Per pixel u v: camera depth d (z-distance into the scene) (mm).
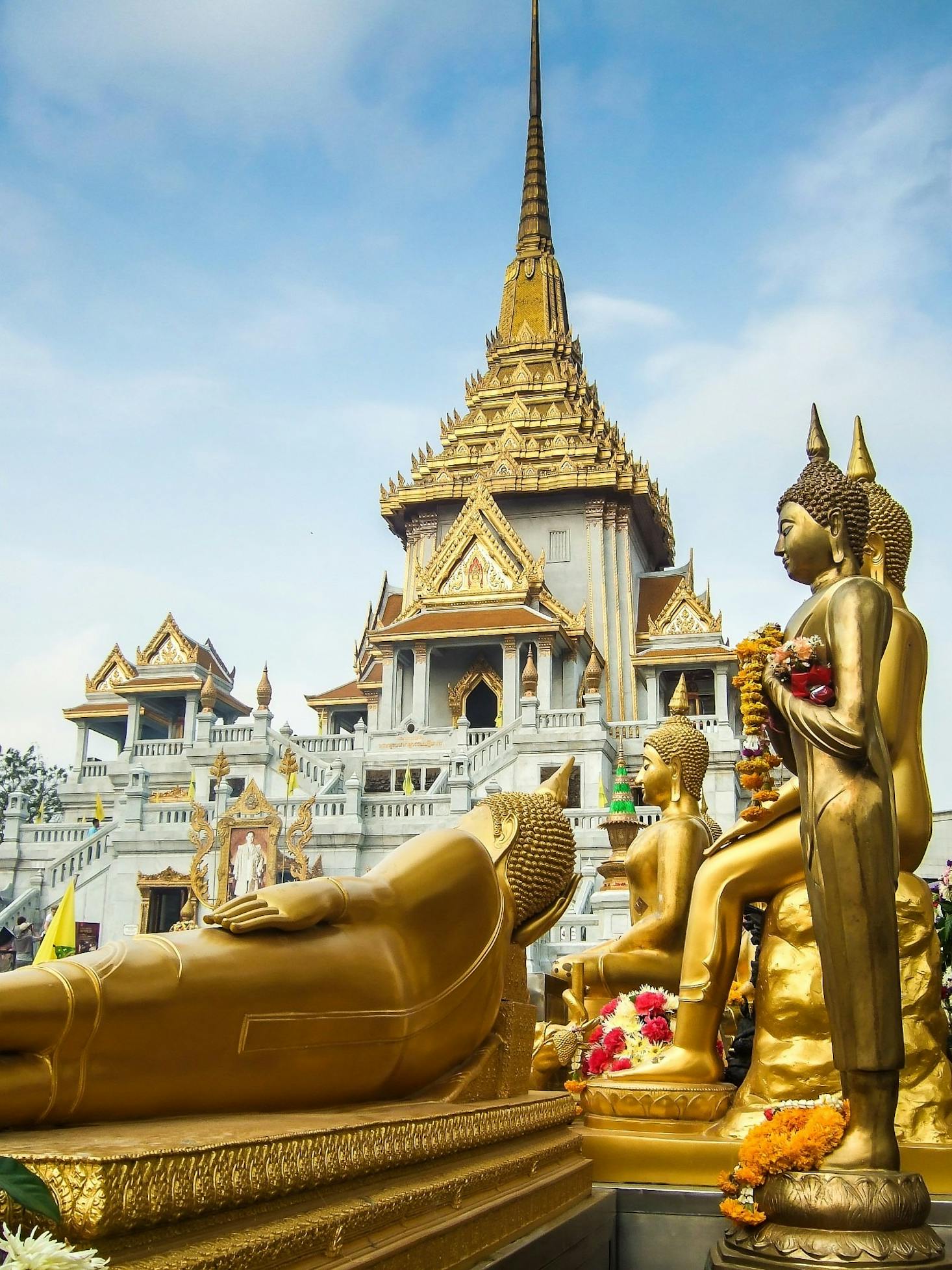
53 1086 2783
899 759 5570
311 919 3727
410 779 50250
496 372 81500
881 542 6016
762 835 6004
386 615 76375
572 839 5453
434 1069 4324
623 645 69250
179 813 46250
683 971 6113
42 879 45000
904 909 5484
